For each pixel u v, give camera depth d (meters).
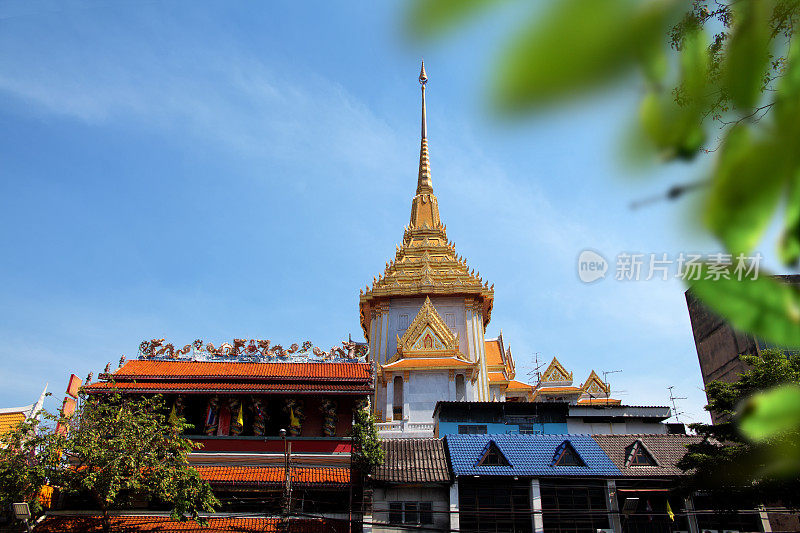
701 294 2.15
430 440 49.38
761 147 2.02
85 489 36.38
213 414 44.56
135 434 37.44
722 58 2.00
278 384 46.22
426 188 98.94
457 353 71.69
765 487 27.42
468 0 1.69
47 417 37.94
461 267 86.06
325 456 43.31
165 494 35.91
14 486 35.06
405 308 81.00
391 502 43.66
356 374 47.41
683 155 2.04
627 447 48.50
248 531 39.03
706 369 56.91
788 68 2.04
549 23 1.72
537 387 88.06
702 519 44.09
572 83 1.76
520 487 44.34
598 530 43.19
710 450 36.12
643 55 1.87
